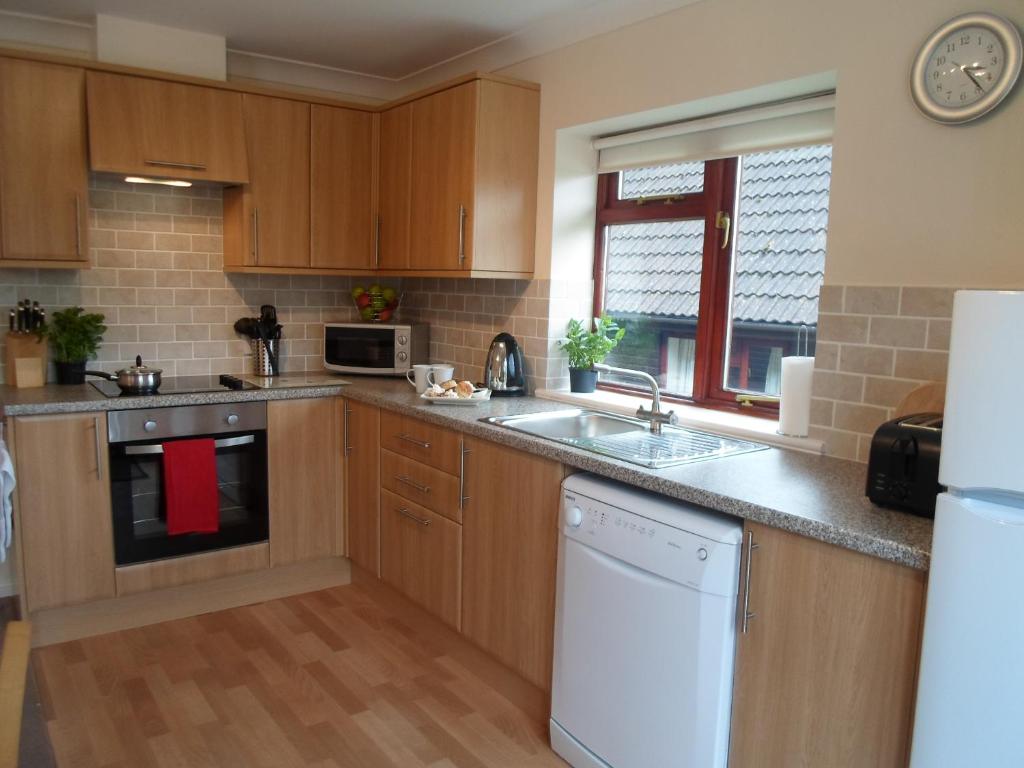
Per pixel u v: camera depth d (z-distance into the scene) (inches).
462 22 124.5
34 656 114.3
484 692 107.7
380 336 148.4
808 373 93.4
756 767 71.1
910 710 59.4
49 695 103.9
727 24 98.8
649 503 79.0
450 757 92.8
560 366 133.2
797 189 105.0
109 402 116.3
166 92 127.9
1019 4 72.3
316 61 147.3
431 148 132.9
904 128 81.4
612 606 81.7
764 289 110.3
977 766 52.1
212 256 147.7
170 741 94.4
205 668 112.1
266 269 140.7
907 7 80.5
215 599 131.4
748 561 70.6
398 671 112.5
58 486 114.4
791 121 100.8
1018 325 47.9
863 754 62.8
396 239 144.7
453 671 113.0
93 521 117.6
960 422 51.1
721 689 72.0
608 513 81.9
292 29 129.6
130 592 121.6
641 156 123.1
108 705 101.8
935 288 79.8
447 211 129.7
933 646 53.6
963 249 77.6
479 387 129.2
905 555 58.3
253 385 135.6
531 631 98.0
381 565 130.2
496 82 123.9
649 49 109.5
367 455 132.1
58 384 131.7
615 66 115.0
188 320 146.6
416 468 118.7
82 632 120.6
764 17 94.4
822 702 65.4
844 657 63.6
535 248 132.2
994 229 75.2
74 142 122.0
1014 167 73.4
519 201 129.0
